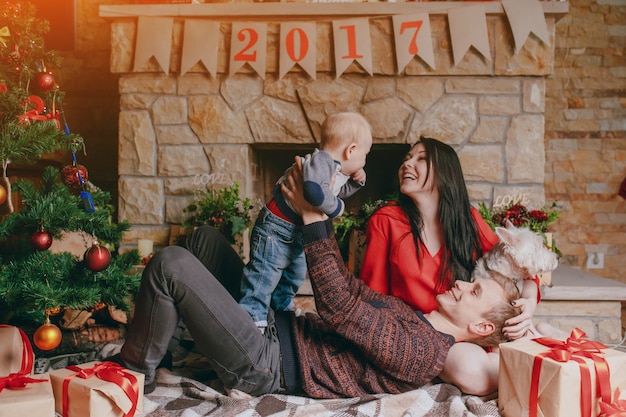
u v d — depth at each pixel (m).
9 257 1.83
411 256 1.92
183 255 1.51
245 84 3.11
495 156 3.05
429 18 3.00
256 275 1.65
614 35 4.06
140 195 3.19
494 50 3.01
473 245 1.94
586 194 4.12
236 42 3.04
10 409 1.23
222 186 3.16
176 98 3.15
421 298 1.90
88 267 1.73
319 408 1.51
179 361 2.06
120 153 3.19
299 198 1.59
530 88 3.04
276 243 1.64
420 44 2.97
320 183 1.52
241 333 1.53
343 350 1.64
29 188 1.91
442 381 1.71
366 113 3.07
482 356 1.62
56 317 2.24
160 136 3.17
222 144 3.15
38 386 1.35
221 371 1.58
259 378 1.59
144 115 3.17
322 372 1.61
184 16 3.07
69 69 4.02
